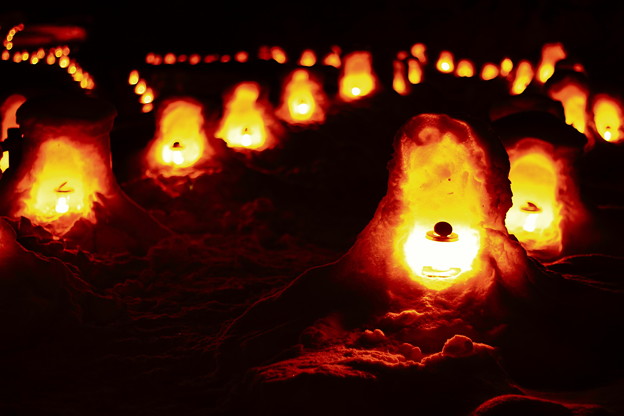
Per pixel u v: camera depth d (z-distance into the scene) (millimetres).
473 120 1852
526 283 1798
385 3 6602
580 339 1709
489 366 1538
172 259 2641
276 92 4703
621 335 1726
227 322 2090
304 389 1417
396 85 4949
